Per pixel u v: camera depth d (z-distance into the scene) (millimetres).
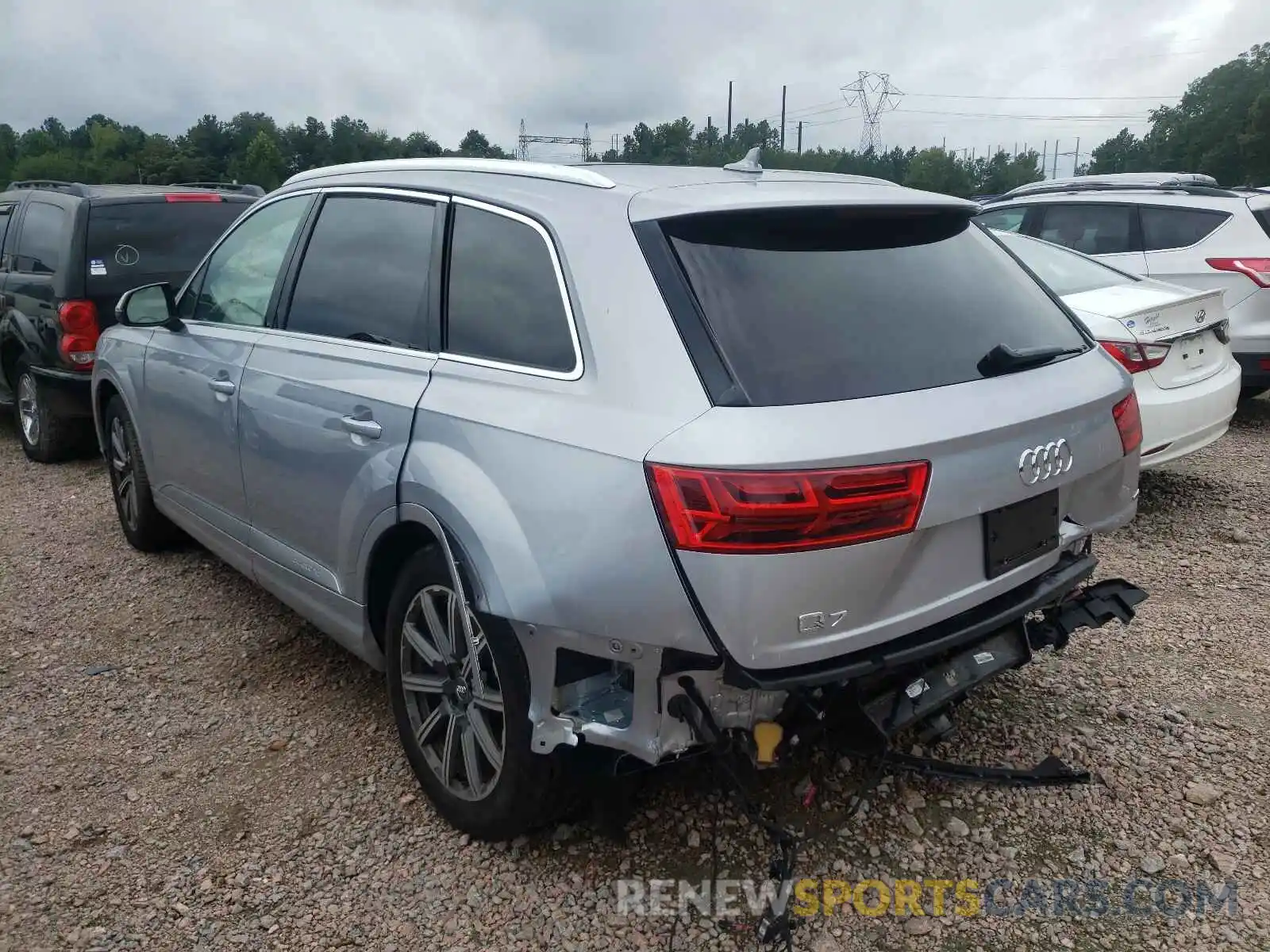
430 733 2992
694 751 2463
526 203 2822
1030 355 2672
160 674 4000
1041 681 3701
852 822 2926
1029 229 8570
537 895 2695
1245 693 3607
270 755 3406
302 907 2697
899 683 2549
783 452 2160
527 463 2506
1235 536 5203
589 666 2521
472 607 2609
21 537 5715
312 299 3604
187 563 5168
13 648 4266
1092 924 2561
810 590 2201
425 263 3113
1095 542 5230
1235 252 7461
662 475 2221
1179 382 5227
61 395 6980
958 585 2482
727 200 2525
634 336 2404
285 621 4434
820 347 2398
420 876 2791
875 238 2758
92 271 6855
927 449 2295
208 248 7367
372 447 3029
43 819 3094
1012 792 3064
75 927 2645
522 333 2709
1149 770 3166
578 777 2639
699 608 2213
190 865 2871
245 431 3744
